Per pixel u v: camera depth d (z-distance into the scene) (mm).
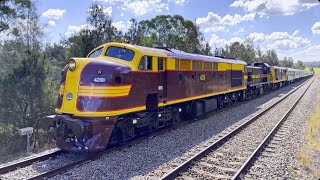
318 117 18406
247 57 76125
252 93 31781
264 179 8008
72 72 10102
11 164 8914
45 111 15805
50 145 14398
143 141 11750
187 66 15312
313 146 11609
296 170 8828
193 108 17016
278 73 45000
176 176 8148
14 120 15070
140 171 8531
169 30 49812
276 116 18625
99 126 9734
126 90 10555
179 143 11680
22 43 27641
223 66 21094
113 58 11336
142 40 32625
